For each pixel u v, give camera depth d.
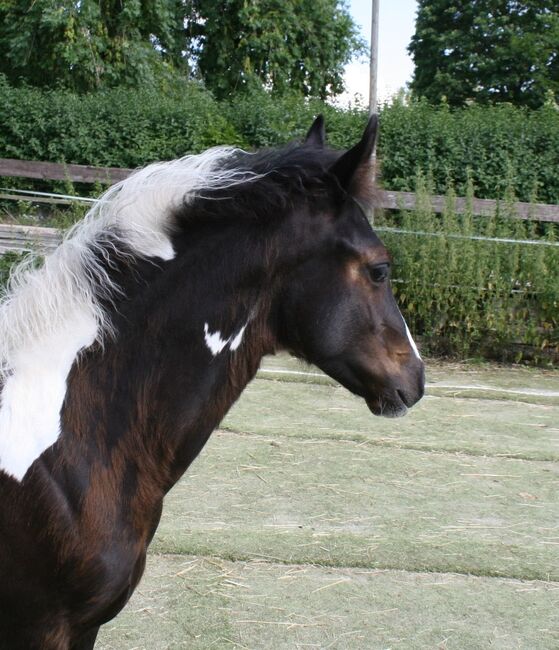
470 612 3.05
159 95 12.57
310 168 1.88
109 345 1.80
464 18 24.97
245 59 17.16
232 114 11.83
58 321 1.79
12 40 13.98
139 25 15.54
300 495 4.11
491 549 3.56
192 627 2.87
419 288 7.69
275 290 1.90
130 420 1.80
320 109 11.82
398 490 4.25
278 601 3.06
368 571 3.32
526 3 24.14
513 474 4.58
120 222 1.83
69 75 14.59
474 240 7.87
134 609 2.98
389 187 10.77
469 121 10.91
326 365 2.00
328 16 18.42
